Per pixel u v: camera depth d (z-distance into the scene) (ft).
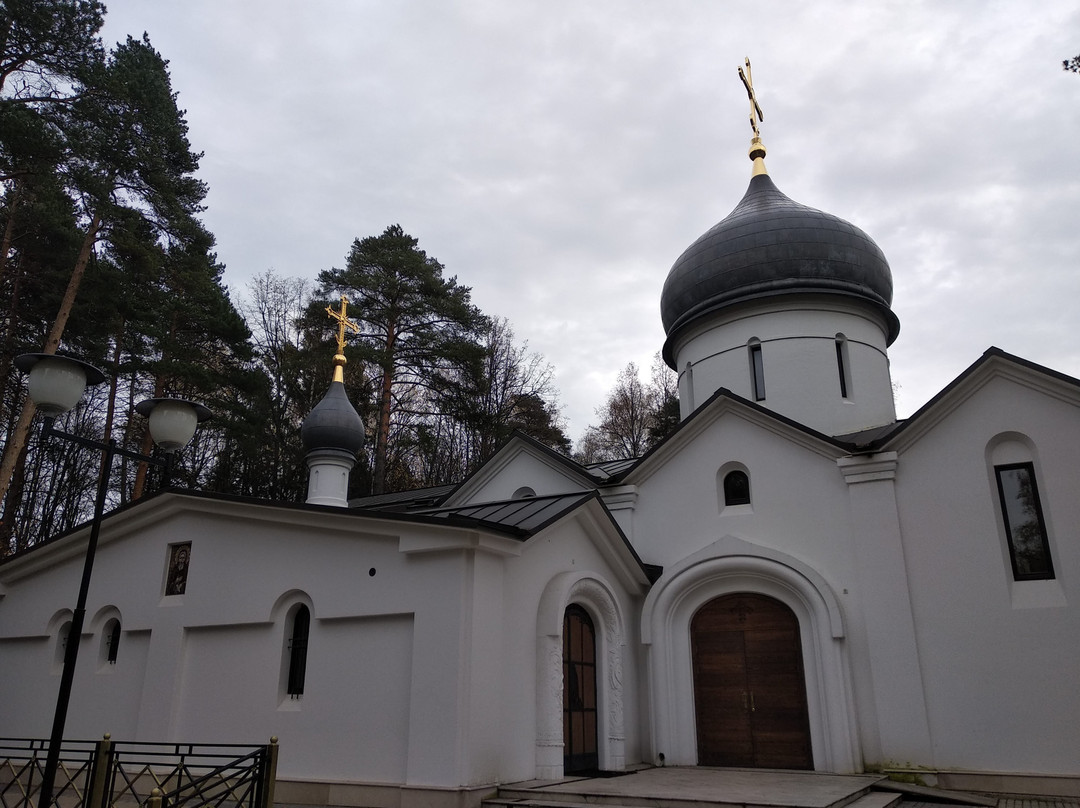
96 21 74.79
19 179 78.59
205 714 44.60
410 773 36.47
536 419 128.36
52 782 28.02
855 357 63.10
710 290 66.03
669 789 36.81
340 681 40.73
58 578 54.08
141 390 108.68
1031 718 41.47
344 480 77.82
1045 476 44.11
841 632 46.39
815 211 66.33
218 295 90.02
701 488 54.44
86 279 81.82
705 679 50.83
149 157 74.59
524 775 39.34
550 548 44.75
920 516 46.78
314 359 109.70
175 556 49.55
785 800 33.14
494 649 38.75
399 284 110.93
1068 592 42.19
